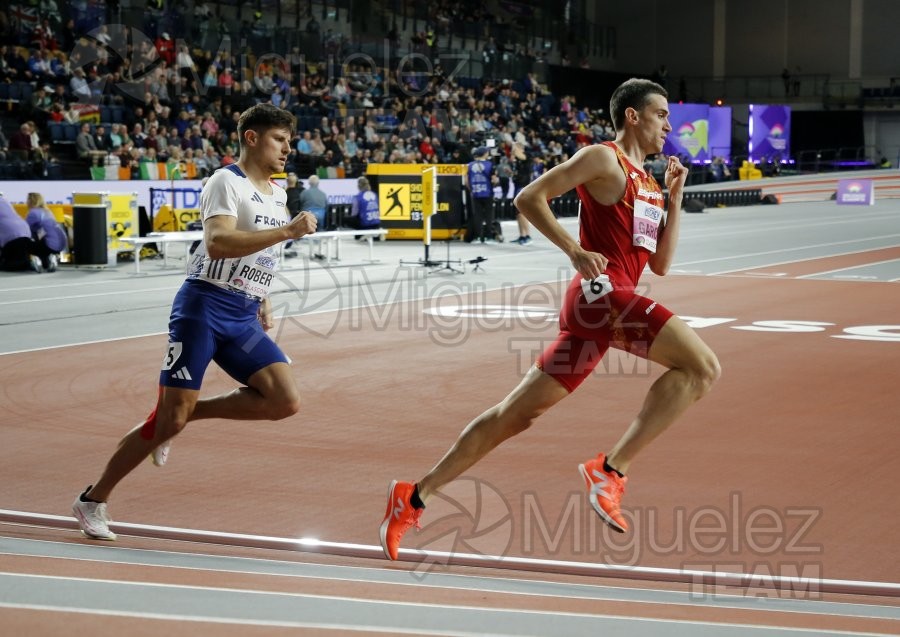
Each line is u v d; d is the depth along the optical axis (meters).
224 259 5.55
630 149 5.36
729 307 16.16
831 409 9.19
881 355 11.94
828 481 6.95
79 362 11.54
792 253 26.06
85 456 7.67
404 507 5.19
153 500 6.52
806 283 19.41
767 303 16.64
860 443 8.00
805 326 14.22
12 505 6.46
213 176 5.62
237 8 38.53
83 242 21.55
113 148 29.47
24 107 30.56
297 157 34.00
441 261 21.45
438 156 38.62
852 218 40.06
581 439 8.16
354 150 36.16
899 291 18.27
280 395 5.74
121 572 4.92
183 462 7.45
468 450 5.20
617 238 5.20
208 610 4.30
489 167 28.50
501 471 7.20
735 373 10.83
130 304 16.42
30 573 4.86
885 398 9.65
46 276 20.34
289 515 6.21
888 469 7.26
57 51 32.22
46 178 27.30
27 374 10.85
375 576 5.04
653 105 5.31
